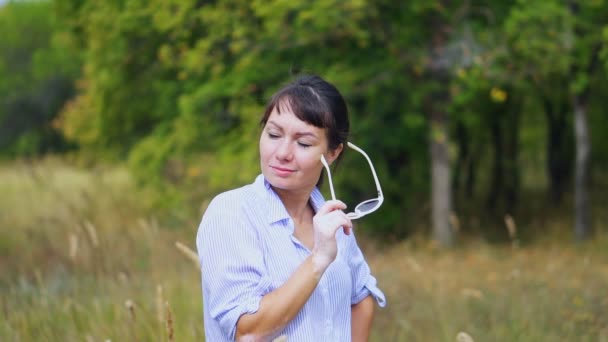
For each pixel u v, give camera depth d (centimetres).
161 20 1056
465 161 1602
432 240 1145
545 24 1009
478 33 1058
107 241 634
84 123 1541
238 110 1081
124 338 404
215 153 1167
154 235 709
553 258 954
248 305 204
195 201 1121
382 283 666
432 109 1161
